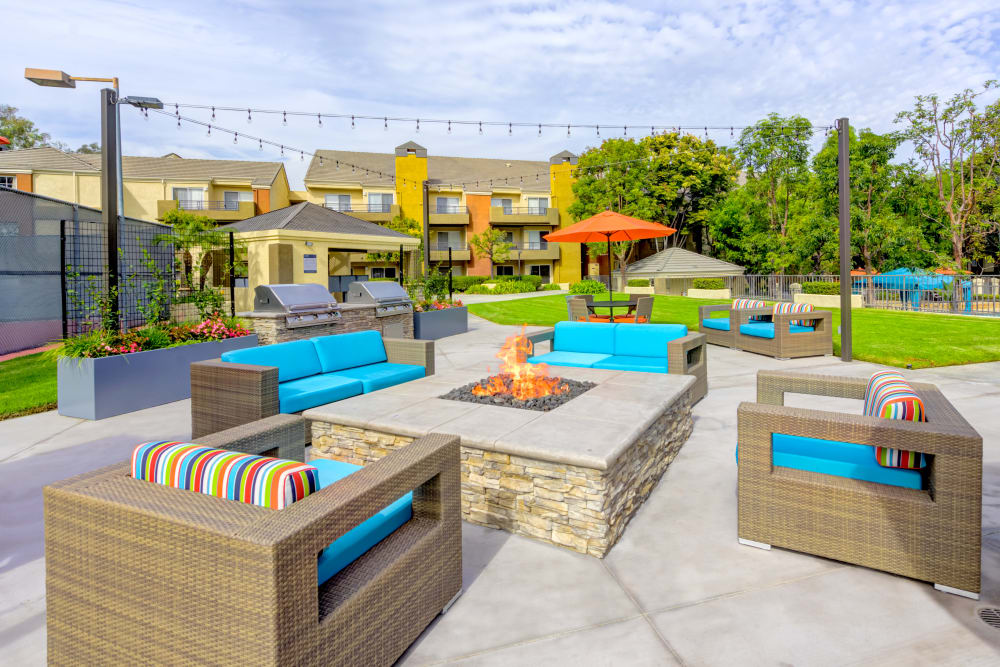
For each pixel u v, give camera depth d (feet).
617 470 10.39
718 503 12.02
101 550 5.92
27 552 10.06
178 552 5.41
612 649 7.28
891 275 64.39
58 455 15.58
